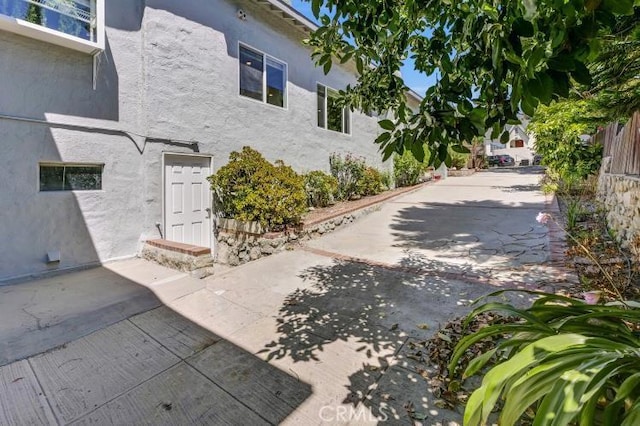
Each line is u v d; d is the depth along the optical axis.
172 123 5.70
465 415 1.27
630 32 1.89
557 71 1.19
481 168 22.00
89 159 4.81
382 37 2.08
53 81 4.45
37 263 4.37
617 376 1.24
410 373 2.41
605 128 6.76
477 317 3.12
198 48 6.08
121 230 5.20
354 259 5.33
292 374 2.45
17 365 2.52
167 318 3.35
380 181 11.39
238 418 2.04
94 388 2.31
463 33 1.50
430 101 1.69
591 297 2.04
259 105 7.41
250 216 5.97
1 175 4.07
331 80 9.95
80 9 4.57
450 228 7.04
